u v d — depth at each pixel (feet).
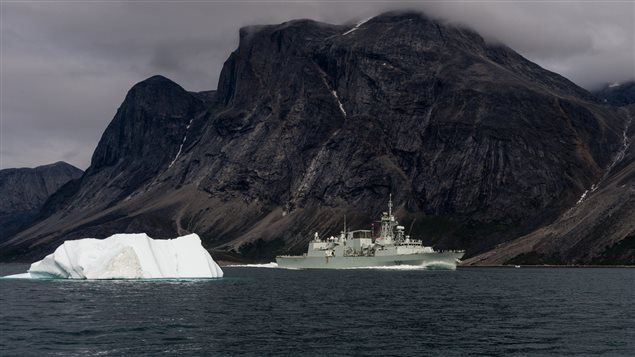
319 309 329.93
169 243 520.42
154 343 221.25
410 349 214.48
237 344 221.25
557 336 240.12
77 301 349.61
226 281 546.67
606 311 324.60
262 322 274.77
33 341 223.10
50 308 316.60
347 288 492.13
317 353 207.51
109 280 516.32
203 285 480.64
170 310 312.71
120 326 257.96
